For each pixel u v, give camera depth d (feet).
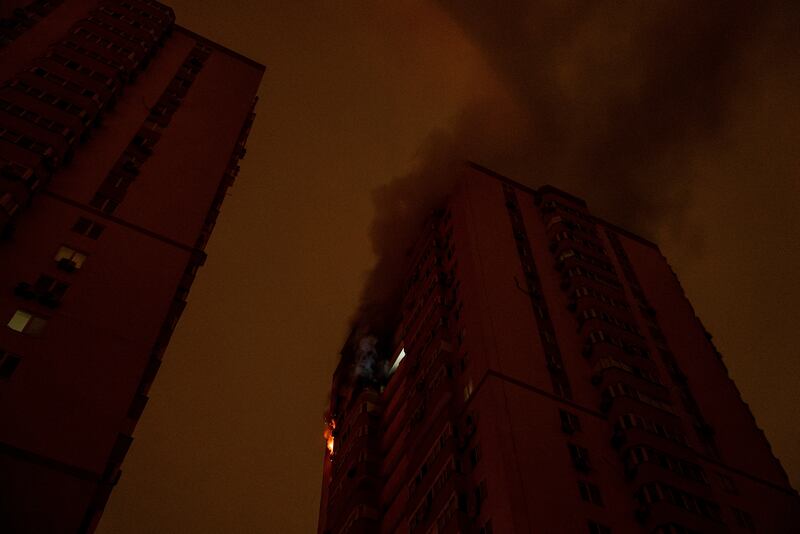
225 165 160.76
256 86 193.67
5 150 125.18
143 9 188.65
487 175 215.10
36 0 173.47
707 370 180.24
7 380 100.48
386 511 155.84
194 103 175.01
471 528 119.75
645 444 135.95
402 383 179.93
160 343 121.60
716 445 155.84
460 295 174.29
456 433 139.95
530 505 115.75
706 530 124.16
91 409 102.63
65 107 142.20
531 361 150.82
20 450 94.43
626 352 161.58
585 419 142.61
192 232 140.26
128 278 123.85
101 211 133.69
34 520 89.66
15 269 114.52
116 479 103.24
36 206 126.62
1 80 143.84
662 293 201.98
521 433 130.21
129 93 165.58
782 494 150.61
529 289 173.88
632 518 125.18
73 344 108.88
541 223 204.03
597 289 179.52
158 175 148.97
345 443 191.52
